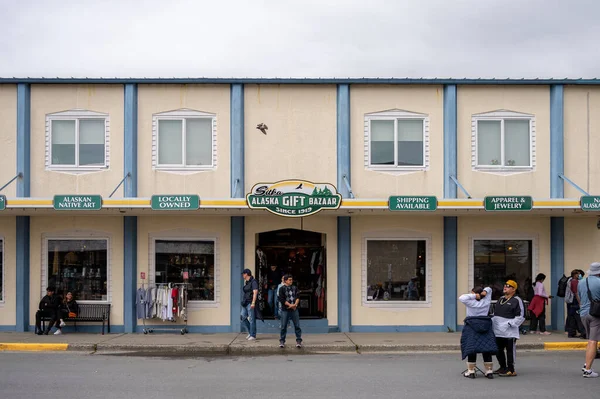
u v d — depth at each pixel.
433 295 16.02
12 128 15.91
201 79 15.88
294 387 9.68
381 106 16.06
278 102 16.03
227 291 15.96
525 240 16.23
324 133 16.02
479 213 15.38
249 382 10.09
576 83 16.08
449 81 15.98
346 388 9.59
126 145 15.85
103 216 16.03
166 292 15.52
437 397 8.95
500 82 16.03
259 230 16.02
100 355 13.12
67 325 15.82
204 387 9.70
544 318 15.31
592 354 10.40
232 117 15.94
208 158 16.06
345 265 15.91
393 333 15.62
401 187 15.97
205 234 16.06
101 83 15.95
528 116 16.16
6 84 15.95
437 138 16.05
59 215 15.95
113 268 15.96
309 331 15.63
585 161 16.12
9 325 15.90
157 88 16.05
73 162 16.03
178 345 13.66
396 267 16.11
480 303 10.15
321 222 16.05
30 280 16.02
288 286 13.64
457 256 16.06
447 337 14.87
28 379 10.32
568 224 16.16
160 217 16.08
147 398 8.95
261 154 15.96
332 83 15.98
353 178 15.96
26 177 15.82
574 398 8.88
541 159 16.11
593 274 10.49
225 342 14.09
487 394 9.13
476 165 16.05
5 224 16.03
